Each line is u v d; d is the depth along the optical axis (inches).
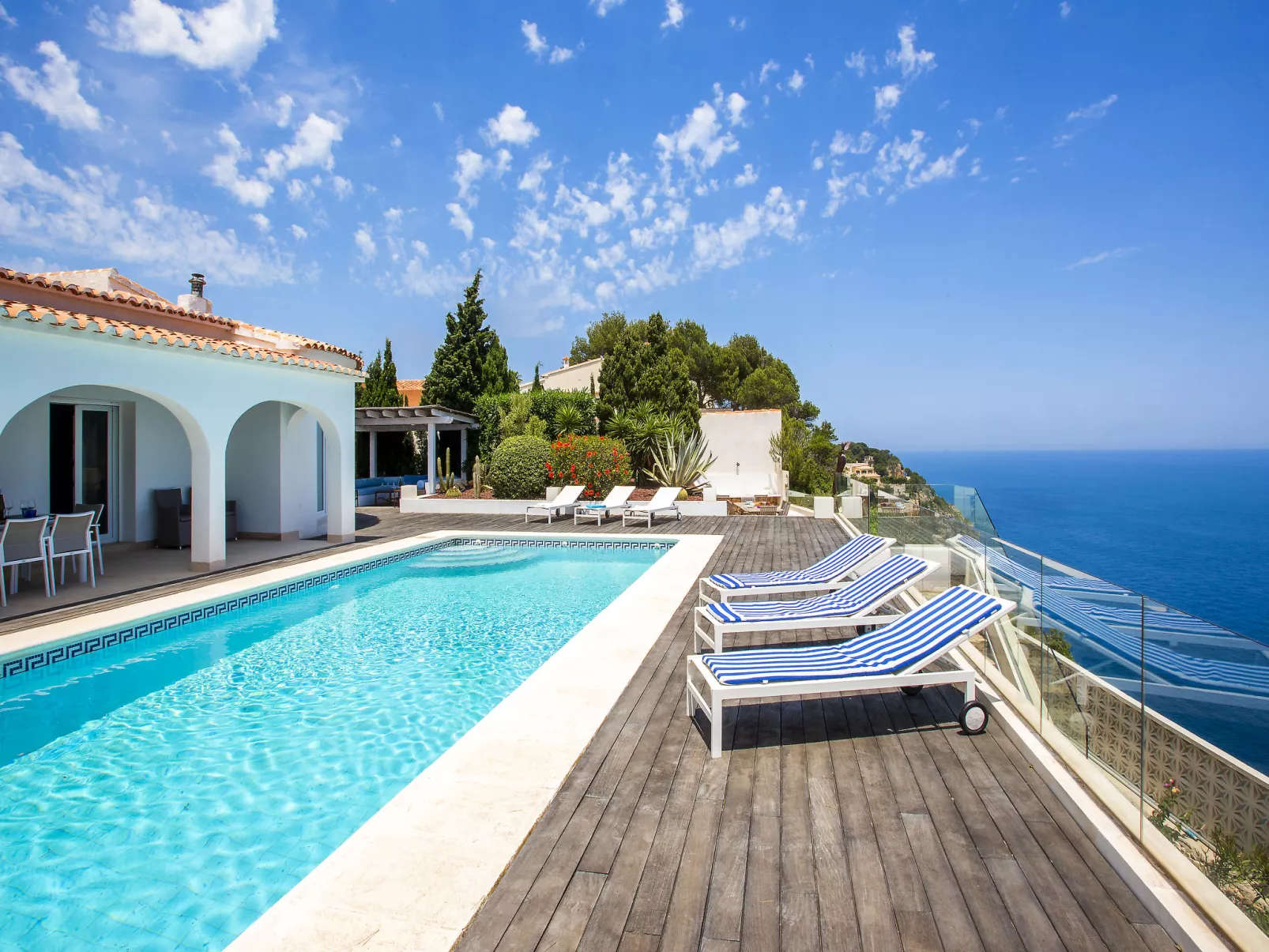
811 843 109.0
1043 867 102.3
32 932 105.3
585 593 359.6
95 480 413.4
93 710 200.2
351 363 554.6
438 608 324.8
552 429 856.3
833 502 644.7
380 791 151.9
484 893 96.3
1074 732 131.8
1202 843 91.0
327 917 91.3
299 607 326.6
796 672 151.3
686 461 746.8
